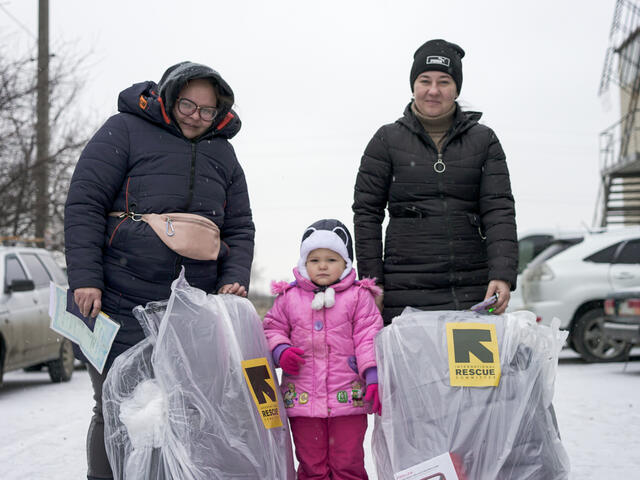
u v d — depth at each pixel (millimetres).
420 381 2771
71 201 3104
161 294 3143
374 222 3605
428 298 3445
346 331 3275
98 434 3125
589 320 10227
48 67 15242
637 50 19328
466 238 3477
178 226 3104
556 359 2820
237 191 3459
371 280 3379
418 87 3484
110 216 3182
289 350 3162
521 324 2824
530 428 2711
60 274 9945
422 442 2729
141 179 3145
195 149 3223
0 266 8422
